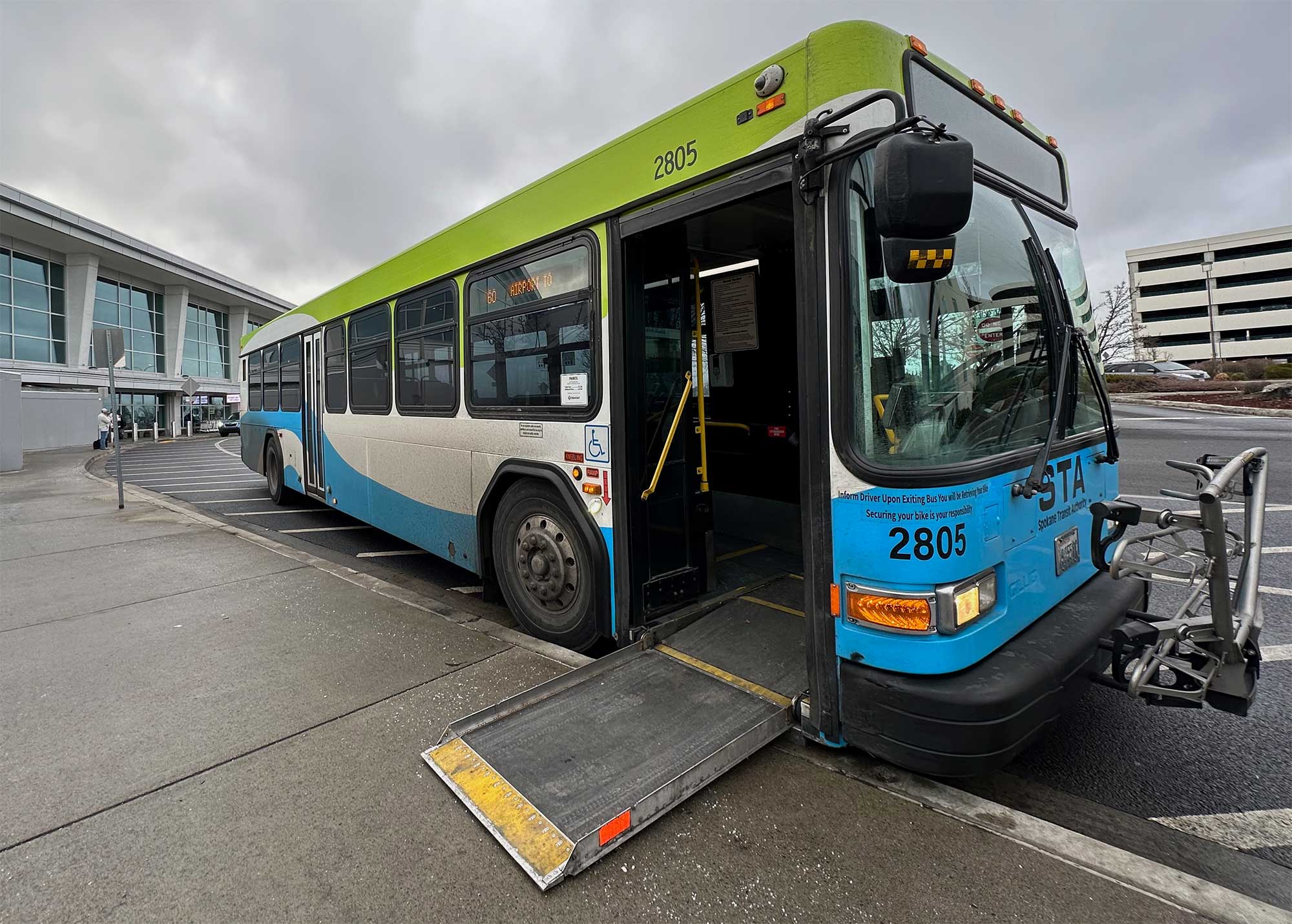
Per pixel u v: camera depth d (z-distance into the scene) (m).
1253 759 2.89
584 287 3.66
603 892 2.07
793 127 2.60
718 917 1.96
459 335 4.88
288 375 9.05
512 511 4.36
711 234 4.25
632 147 3.33
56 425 23.84
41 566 6.19
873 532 2.42
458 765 2.67
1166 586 5.17
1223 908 1.93
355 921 1.98
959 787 2.69
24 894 2.09
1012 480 2.60
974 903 1.98
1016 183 3.09
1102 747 3.00
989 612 2.47
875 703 2.42
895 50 2.47
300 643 4.15
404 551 7.29
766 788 2.55
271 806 2.52
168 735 3.05
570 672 3.34
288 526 8.77
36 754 2.91
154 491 12.59
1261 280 63.31
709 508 4.07
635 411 3.55
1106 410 3.38
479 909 2.01
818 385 2.56
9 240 26.95
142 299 34.66
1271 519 7.09
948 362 2.49
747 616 3.78
